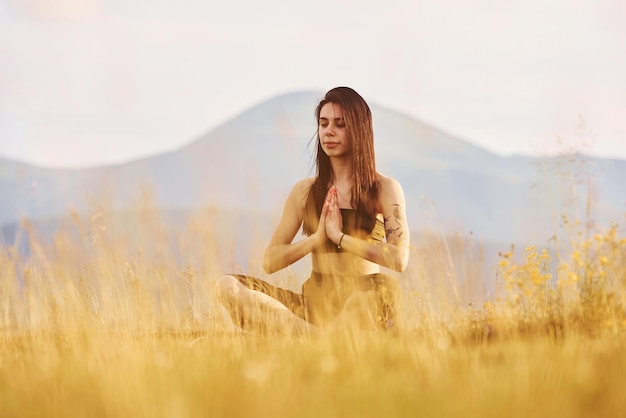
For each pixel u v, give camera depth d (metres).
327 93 6.33
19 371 4.31
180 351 4.87
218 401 3.43
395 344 4.71
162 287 5.93
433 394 3.50
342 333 5.03
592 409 3.46
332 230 6.07
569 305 5.33
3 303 5.88
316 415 3.29
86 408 3.48
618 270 5.33
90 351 4.67
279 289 6.20
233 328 5.90
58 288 5.70
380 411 3.31
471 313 5.48
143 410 3.32
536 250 5.41
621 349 4.38
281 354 4.65
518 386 3.51
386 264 5.91
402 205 6.23
